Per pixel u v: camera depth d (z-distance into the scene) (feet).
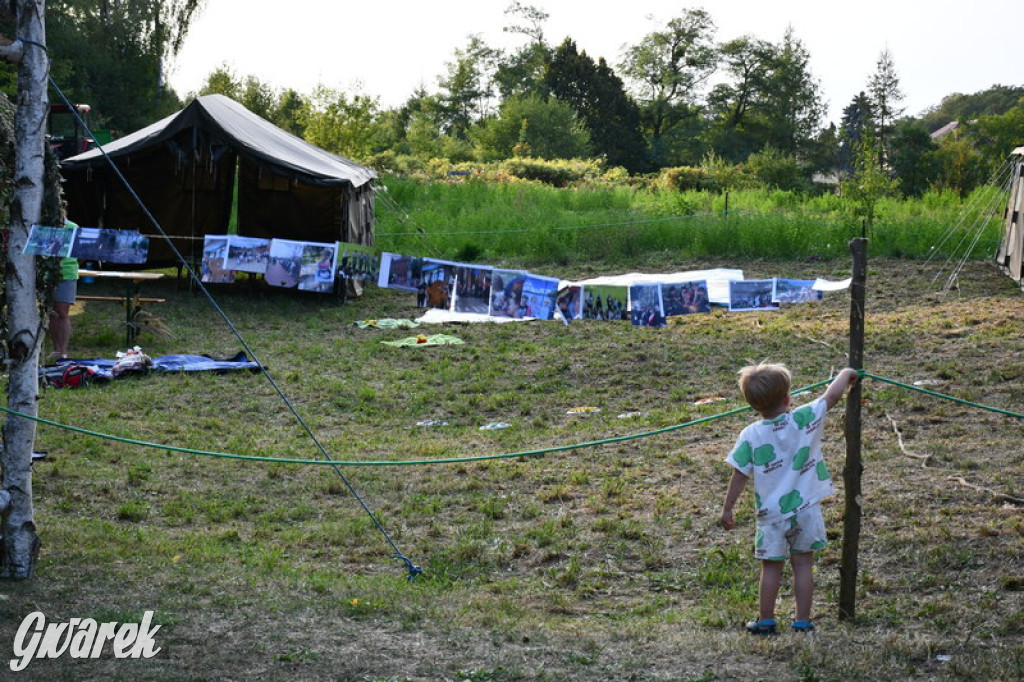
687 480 26.00
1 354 19.17
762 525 15.71
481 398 37.22
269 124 63.77
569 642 15.79
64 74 163.73
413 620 16.87
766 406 15.70
